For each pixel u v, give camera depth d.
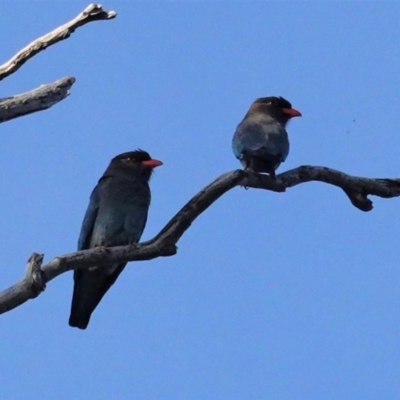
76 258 11.39
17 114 11.80
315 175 13.80
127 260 11.77
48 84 11.99
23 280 10.67
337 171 13.90
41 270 10.73
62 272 11.35
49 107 11.98
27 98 11.80
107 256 11.57
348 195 14.20
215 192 11.83
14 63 11.94
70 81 12.10
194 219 11.89
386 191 14.25
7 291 10.60
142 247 11.80
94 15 11.93
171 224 11.81
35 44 11.91
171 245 11.91
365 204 14.19
